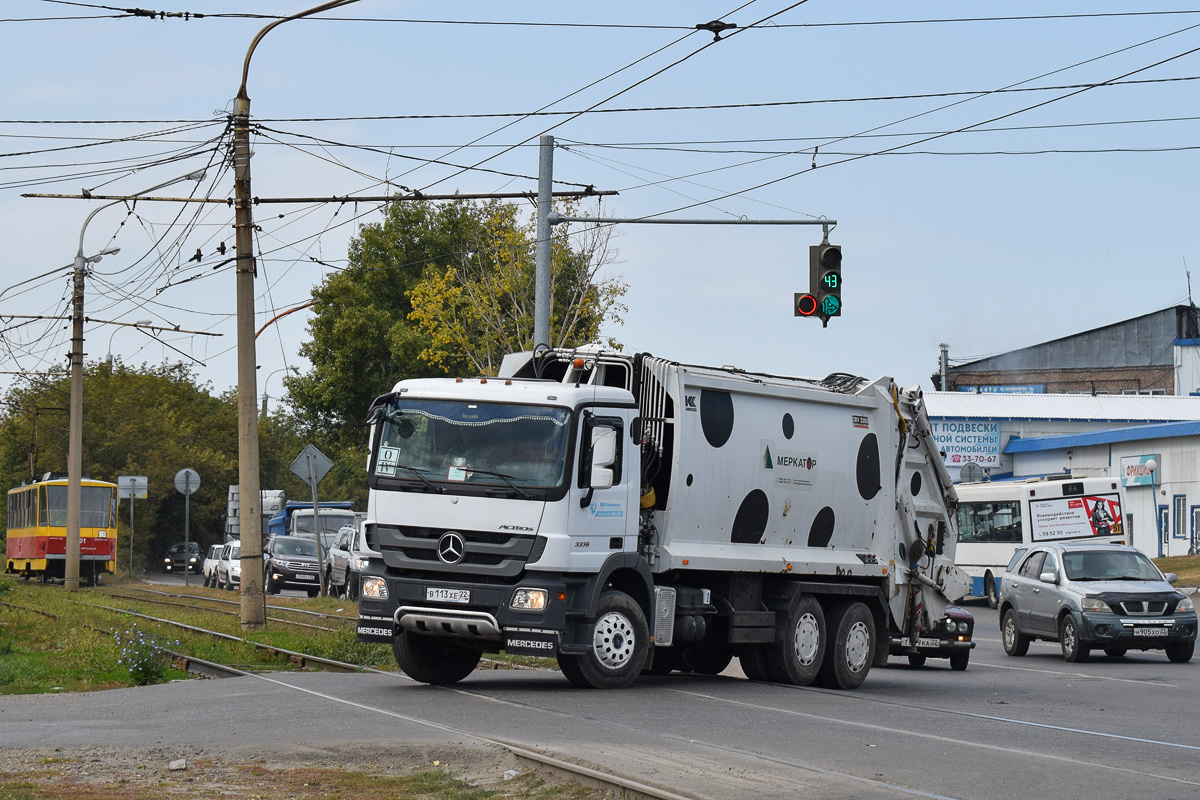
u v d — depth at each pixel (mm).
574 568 20656
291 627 36188
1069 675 29828
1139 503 79375
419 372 92312
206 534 117688
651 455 22703
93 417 108438
